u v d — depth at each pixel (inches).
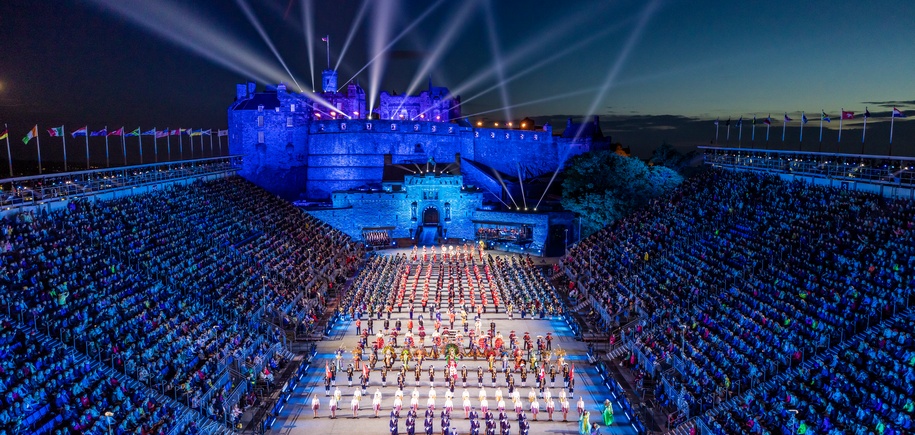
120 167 3535.9
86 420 1663.4
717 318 2428.6
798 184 3331.7
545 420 2124.8
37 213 2726.4
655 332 2581.2
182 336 2294.5
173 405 1925.4
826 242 2596.0
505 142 6466.5
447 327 3053.6
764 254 2768.2
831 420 1649.9
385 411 2191.2
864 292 2106.3
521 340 2901.1
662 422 2052.2
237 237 3656.5
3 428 1502.2
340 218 5206.7
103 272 2455.7
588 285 3511.3
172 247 3065.9
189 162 4446.4
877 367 1724.9
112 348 2012.8
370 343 2856.8
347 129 5940.0
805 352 1978.3
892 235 2393.0
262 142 5999.0
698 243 3270.2
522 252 4965.6
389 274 3998.5
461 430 2050.9
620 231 4023.1
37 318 1984.5
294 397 2304.4
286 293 3159.5
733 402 1936.5
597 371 2549.2
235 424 2010.3
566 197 4943.4
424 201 5359.3
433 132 6176.2
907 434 1461.6
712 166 4286.4
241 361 2336.4
